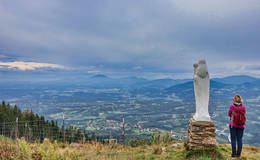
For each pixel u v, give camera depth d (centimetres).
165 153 629
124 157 614
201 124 569
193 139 574
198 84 583
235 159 520
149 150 691
